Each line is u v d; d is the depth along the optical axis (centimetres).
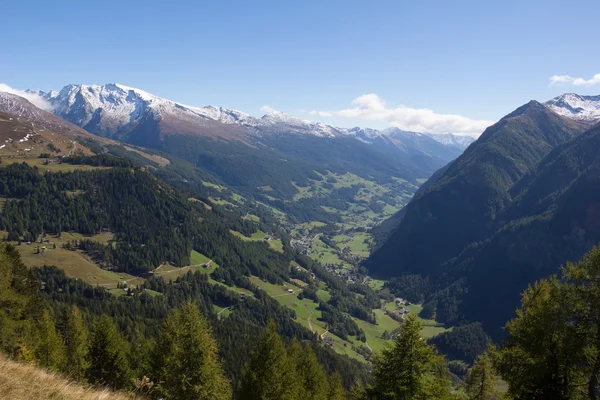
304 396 5388
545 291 3434
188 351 3825
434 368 3138
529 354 3014
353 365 13800
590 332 2714
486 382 4347
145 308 15238
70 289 15712
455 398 3142
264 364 4600
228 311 18162
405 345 3052
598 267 2728
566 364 2834
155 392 3444
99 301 14975
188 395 3709
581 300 2778
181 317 4291
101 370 5191
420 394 2930
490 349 3725
